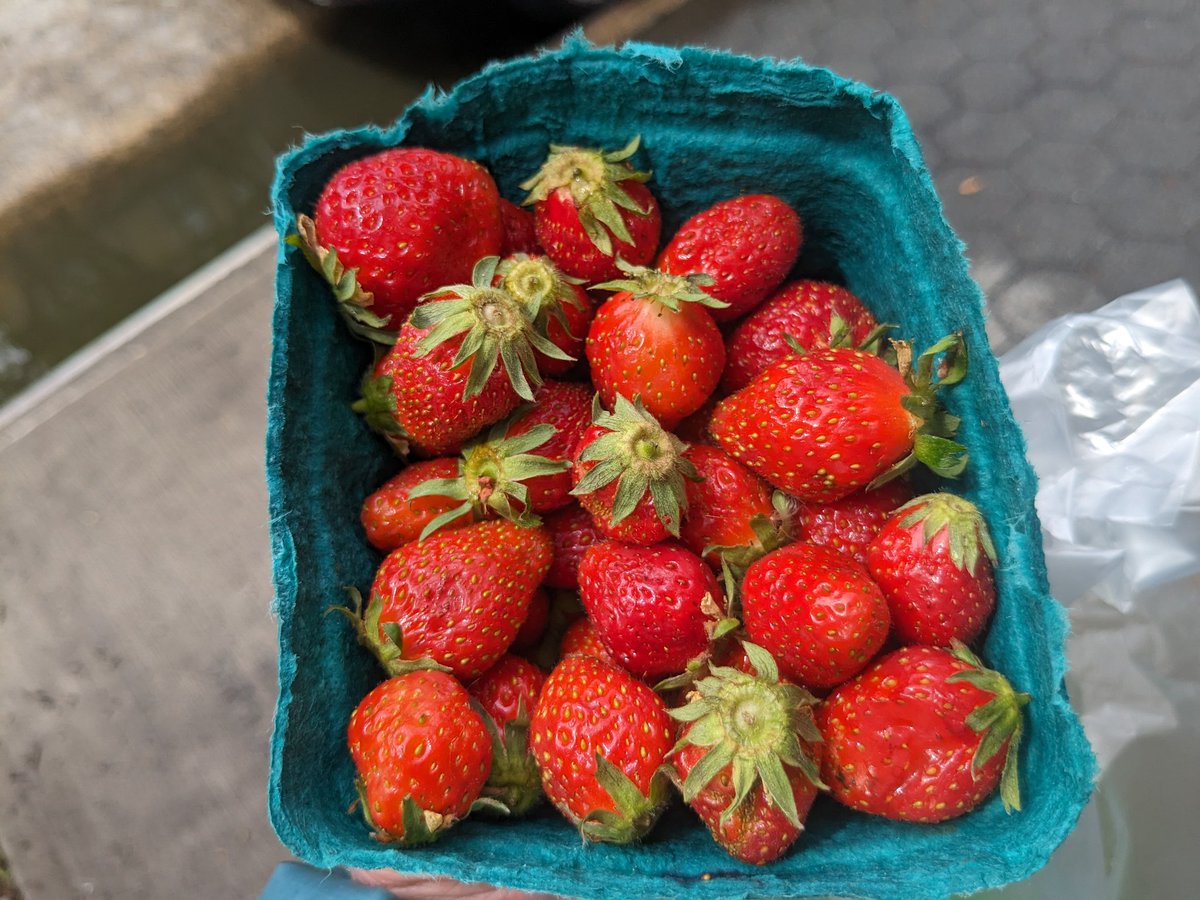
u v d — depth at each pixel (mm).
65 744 386
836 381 199
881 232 232
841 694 196
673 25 494
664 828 201
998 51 473
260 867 375
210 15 540
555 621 236
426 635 205
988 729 182
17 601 403
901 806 190
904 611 199
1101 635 304
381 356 231
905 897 173
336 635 208
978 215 445
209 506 413
